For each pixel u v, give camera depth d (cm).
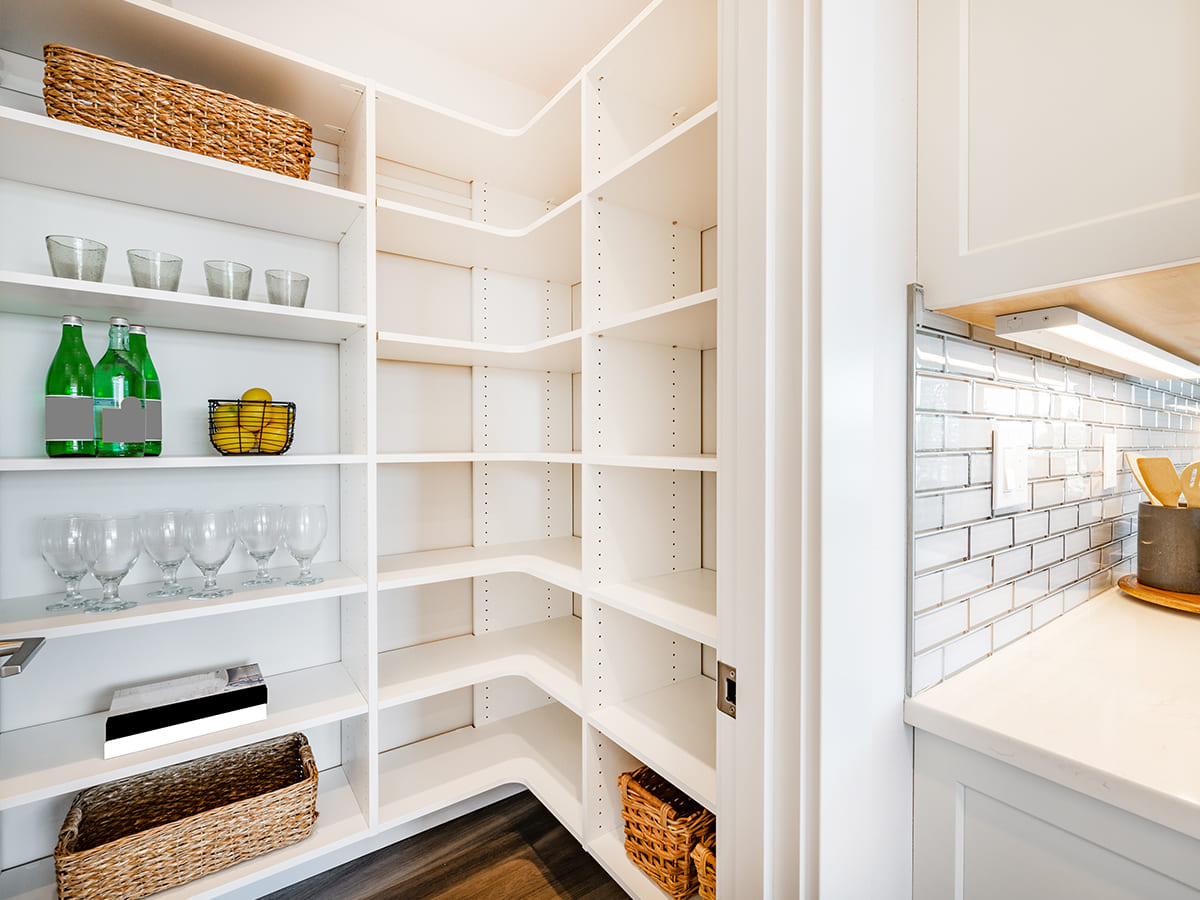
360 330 149
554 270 205
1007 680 93
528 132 163
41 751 122
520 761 176
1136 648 106
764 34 73
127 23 118
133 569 142
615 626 146
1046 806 74
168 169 123
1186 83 65
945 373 94
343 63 168
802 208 70
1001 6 81
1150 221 67
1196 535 126
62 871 113
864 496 76
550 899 148
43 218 132
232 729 131
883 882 83
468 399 201
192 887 124
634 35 122
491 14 169
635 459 123
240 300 130
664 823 126
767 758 73
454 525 198
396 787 162
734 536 78
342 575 153
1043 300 83
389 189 182
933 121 88
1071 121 74
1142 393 164
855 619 75
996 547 106
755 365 74
